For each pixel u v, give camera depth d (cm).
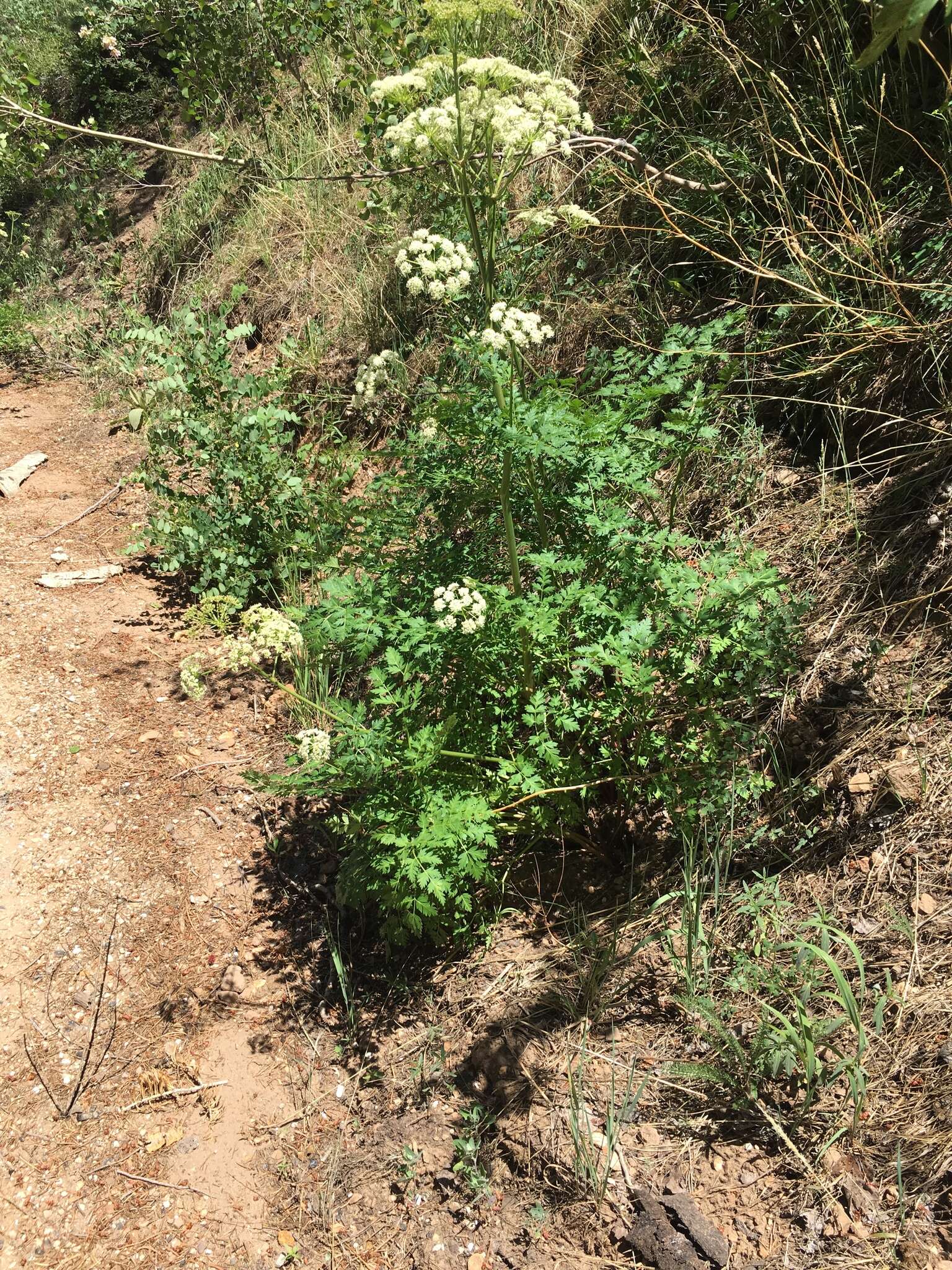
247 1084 304
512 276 469
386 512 355
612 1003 283
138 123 945
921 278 352
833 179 371
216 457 502
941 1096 224
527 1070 277
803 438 383
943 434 332
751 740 311
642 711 290
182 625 500
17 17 1144
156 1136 292
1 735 421
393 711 344
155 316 796
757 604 294
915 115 373
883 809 279
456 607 272
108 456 670
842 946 261
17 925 350
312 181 671
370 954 334
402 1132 279
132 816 394
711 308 426
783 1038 239
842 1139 229
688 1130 248
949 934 248
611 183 463
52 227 975
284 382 548
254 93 741
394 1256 254
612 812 335
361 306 584
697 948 280
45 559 548
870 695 304
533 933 318
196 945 347
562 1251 240
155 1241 267
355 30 627
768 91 417
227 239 756
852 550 340
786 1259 216
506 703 325
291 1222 267
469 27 300
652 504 395
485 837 270
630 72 459
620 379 340
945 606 306
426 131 267
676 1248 226
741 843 298
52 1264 264
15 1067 311
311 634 317
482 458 304
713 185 412
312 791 299
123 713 443
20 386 799
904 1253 207
